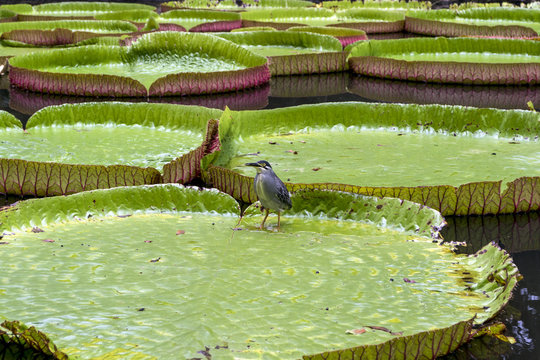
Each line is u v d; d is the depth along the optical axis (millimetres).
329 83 11133
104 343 3133
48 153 6328
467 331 3328
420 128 7242
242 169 5938
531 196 5355
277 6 21297
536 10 17453
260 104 9523
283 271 3889
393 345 3086
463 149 6566
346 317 3375
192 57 11523
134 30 15070
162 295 3580
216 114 7059
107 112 7328
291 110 7176
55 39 13898
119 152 6418
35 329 3146
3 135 6883
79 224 4645
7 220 4508
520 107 9586
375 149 6570
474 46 13125
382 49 12805
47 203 4680
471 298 3639
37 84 9906
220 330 3242
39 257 4074
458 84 11055
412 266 4000
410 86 10977
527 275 4418
